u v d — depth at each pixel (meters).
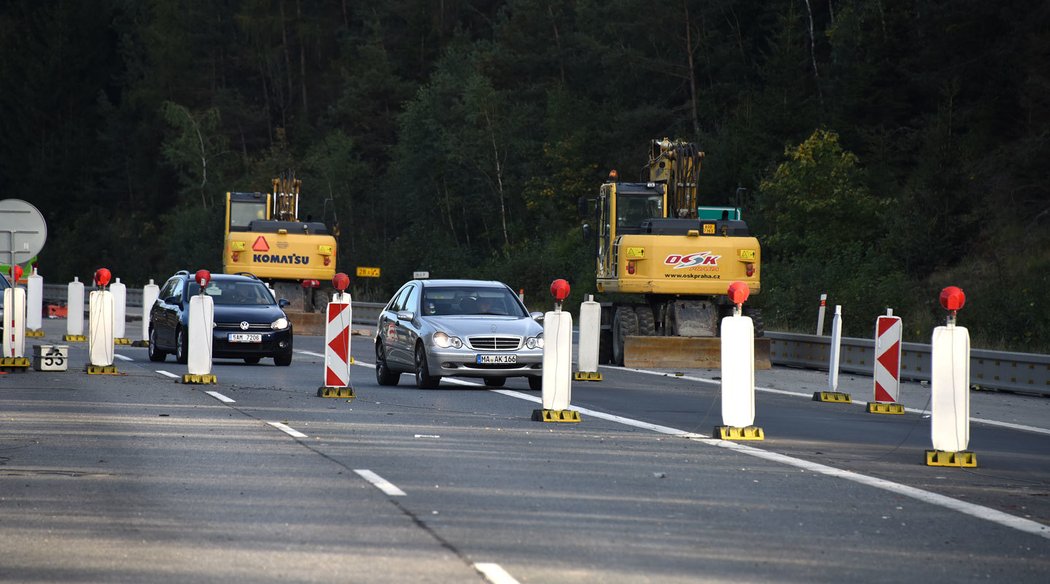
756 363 87.69
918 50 168.00
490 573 24.05
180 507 30.73
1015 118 151.50
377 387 67.31
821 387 72.94
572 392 65.12
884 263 125.81
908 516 31.02
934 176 128.88
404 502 31.56
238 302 85.00
